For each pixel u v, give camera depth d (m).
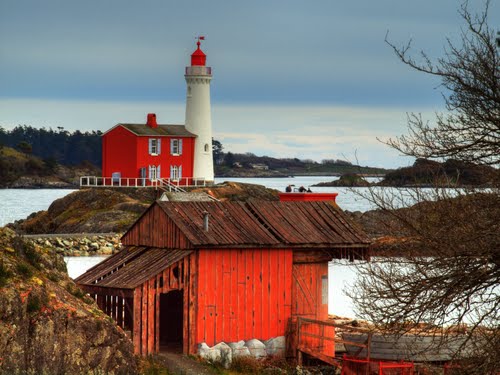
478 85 91.94
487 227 91.94
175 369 135.38
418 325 96.44
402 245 98.94
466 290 95.00
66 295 126.00
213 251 148.12
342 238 157.88
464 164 94.56
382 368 134.38
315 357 151.62
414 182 100.81
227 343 148.75
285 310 154.75
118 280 144.62
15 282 117.75
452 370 104.75
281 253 154.75
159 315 152.50
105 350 121.38
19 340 113.12
